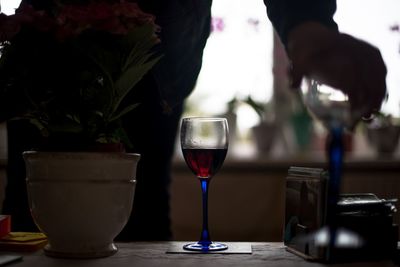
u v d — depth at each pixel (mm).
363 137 2699
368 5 2400
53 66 860
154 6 1276
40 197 866
